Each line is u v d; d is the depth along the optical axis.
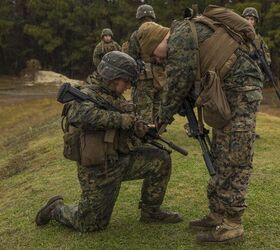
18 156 10.61
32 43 47.72
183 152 4.09
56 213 4.50
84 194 4.11
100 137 3.89
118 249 4.02
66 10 43.97
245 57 3.55
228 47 3.52
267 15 35.41
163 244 4.05
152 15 7.16
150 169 4.21
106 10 43.62
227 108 3.46
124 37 43.09
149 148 4.22
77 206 4.39
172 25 3.67
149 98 6.64
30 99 26.34
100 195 4.07
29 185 6.94
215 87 3.44
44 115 18.86
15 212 5.63
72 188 6.12
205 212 4.76
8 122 18.72
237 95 3.54
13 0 47.06
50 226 4.61
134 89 6.65
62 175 7.07
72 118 3.84
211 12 3.65
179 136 8.72
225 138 3.62
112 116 3.82
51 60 47.75
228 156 3.63
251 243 3.98
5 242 4.57
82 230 4.29
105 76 3.90
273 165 6.70
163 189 4.34
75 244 4.16
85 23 45.50
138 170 4.19
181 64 3.50
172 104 3.64
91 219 4.21
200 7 38.25
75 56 45.53
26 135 14.41
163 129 3.99
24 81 40.97
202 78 3.51
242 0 37.72
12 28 45.91
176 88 3.56
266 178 6.01
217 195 3.89
